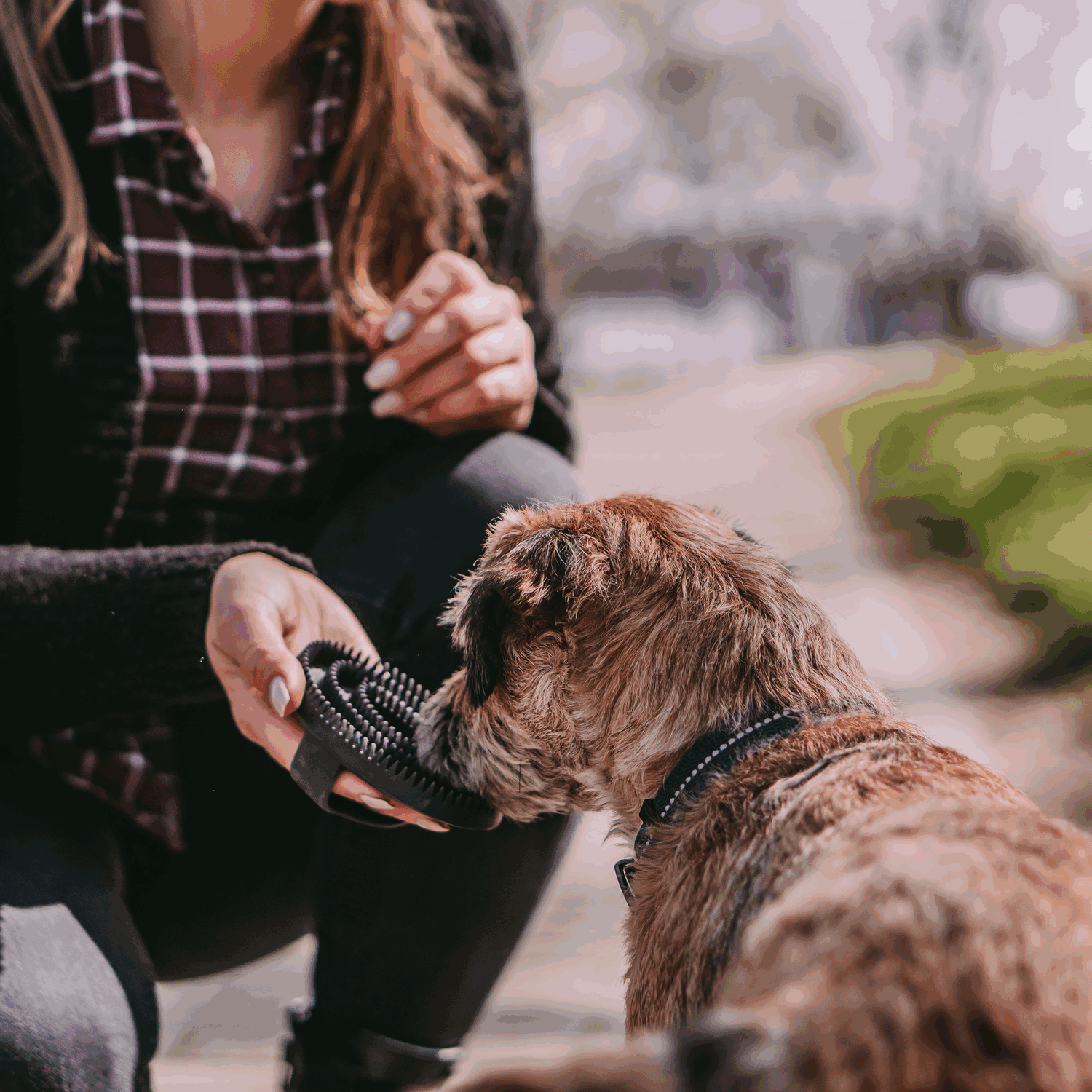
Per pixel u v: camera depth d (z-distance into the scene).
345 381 1.00
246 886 0.98
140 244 0.94
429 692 0.94
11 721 0.87
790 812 0.79
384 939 0.94
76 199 0.92
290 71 1.00
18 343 0.94
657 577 0.88
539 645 0.88
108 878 0.88
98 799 0.92
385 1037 0.95
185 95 0.99
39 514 0.95
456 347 0.97
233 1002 1.45
